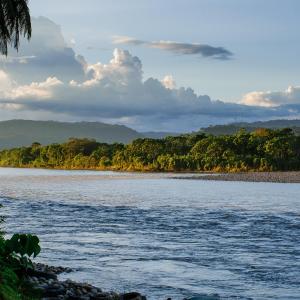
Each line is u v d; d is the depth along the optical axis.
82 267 28.20
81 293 20.25
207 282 24.86
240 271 27.44
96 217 57.34
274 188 128.50
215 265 29.11
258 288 23.66
